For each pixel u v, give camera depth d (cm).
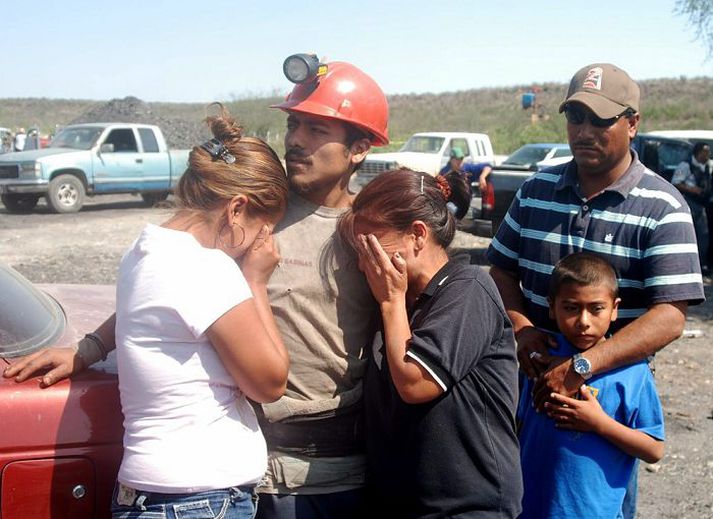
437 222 228
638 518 412
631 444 273
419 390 215
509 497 228
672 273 280
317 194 250
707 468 474
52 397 213
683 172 1054
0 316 241
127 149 1805
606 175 296
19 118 6831
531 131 4278
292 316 239
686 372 654
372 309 246
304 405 237
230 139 222
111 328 233
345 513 245
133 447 203
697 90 6994
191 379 202
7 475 208
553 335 296
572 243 301
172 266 200
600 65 299
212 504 202
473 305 221
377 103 253
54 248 1186
